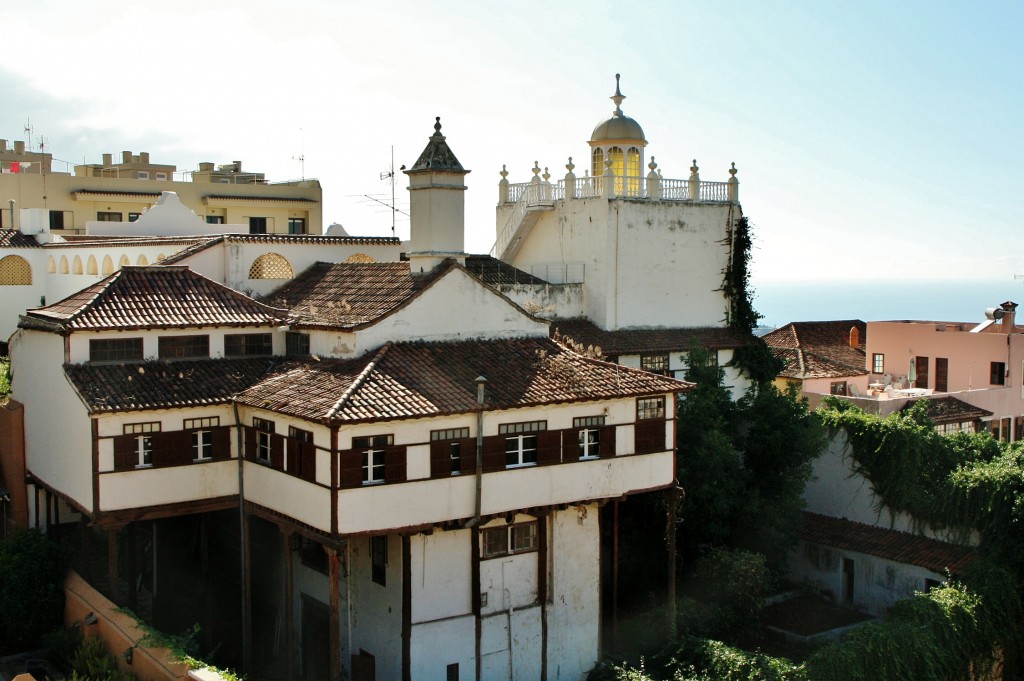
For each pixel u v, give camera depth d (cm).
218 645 3008
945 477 3831
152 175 7694
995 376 5625
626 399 3219
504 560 3134
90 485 2891
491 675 3102
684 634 3409
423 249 3466
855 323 6719
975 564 3519
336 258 4103
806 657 3419
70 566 3241
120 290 3266
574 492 3122
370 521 2730
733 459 3812
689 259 4681
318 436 2717
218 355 3272
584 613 3306
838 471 4094
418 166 3444
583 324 4456
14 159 7725
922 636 3177
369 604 3088
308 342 3309
